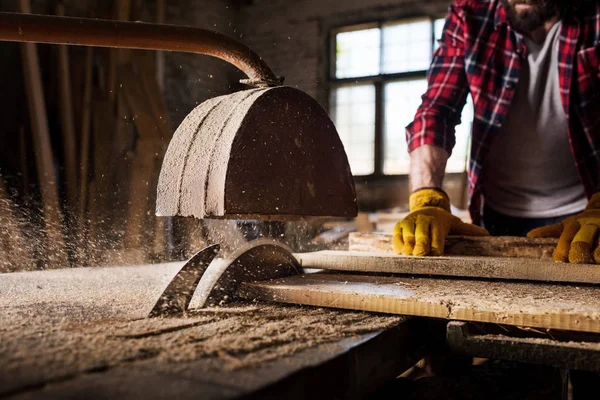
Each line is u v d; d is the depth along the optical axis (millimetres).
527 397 1170
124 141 4906
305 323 1067
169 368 746
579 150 2107
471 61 2189
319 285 1321
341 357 850
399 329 1081
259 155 1317
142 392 648
